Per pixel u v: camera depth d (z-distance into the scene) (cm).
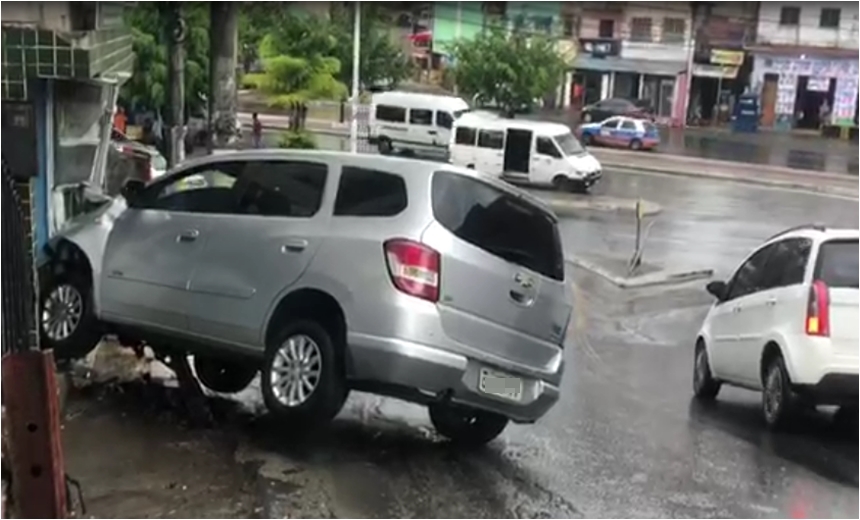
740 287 984
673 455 752
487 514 566
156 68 2423
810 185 3541
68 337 764
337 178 651
